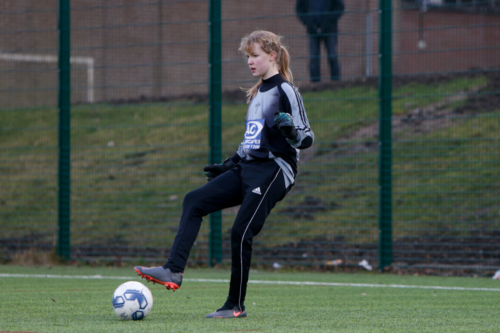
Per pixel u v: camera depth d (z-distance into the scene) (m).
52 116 45.28
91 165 41.19
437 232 30.69
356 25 35.41
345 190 35.28
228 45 41.78
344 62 35.28
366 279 24.69
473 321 13.36
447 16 36.59
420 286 22.16
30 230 35.22
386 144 27.52
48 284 22.27
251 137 12.92
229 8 41.25
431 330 11.80
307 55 32.22
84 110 44.47
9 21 42.41
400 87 37.50
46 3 43.47
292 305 16.55
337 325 12.44
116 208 36.41
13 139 45.12
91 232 33.88
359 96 34.09
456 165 35.19
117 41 43.44
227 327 11.80
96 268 29.17
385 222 27.48
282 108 12.72
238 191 13.12
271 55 12.95
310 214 31.48
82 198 37.91
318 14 28.22
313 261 29.56
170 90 41.81
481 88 37.34
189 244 12.70
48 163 42.25
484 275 26.20
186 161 39.56
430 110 38.78
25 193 39.94
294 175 13.14
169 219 34.50
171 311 14.95
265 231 32.81
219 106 29.30
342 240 31.23
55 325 12.16
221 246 29.00
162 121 43.56
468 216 31.56
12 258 30.84
